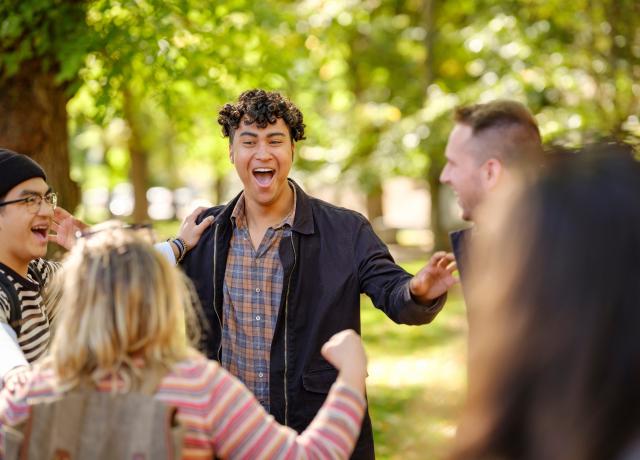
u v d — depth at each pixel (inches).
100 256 66.9
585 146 45.7
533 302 40.8
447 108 445.1
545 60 387.9
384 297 105.9
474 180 90.6
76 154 681.0
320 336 109.8
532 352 40.5
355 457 108.8
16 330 97.7
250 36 258.5
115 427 62.6
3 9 195.3
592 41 367.2
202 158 415.5
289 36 309.6
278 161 110.3
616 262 39.9
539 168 46.5
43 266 109.7
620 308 39.5
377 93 624.4
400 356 328.8
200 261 115.1
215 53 243.6
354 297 111.7
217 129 330.3
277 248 112.0
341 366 70.6
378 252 111.7
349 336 73.1
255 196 111.2
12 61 194.1
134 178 572.7
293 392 109.2
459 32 512.1
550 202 42.1
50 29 206.4
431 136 448.5
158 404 62.6
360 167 542.0
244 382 112.5
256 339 111.7
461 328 61.7
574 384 39.5
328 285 110.7
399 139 505.0
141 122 487.2
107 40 209.3
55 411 63.4
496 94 390.0
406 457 173.2
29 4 193.3
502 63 412.2
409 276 106.3
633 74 343.9
